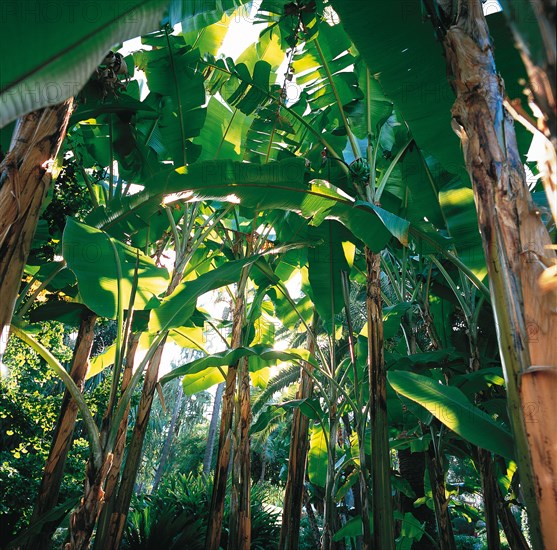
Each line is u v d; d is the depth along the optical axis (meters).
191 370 5.40
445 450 6.73
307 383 7.55
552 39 0.77
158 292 3.67
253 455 22.88
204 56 5.57
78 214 6.22
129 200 4.31
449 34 1.82
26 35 1.09
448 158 3.72
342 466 6.68
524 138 3.78
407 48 3.40
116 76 4.03
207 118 6.40
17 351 7.62
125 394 3.21
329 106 5.66
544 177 0.96
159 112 5.55
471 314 5.05
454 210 4.52
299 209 4.39
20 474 7.64
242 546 6.07
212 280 4.51
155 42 5.31
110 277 3.41
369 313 4.21
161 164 5.84
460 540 12.27
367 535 4.55
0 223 1.74
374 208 3.85
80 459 8.33
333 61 5.25
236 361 6.13
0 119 1.07
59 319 5.06
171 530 8.20
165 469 26.44
